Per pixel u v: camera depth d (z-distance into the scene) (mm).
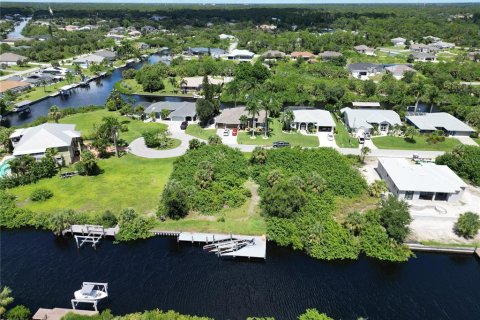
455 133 95938
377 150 86750
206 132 97250
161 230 57719
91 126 101500
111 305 45531
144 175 74562
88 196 67000
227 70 158875
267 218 59250
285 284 48750
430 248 54062
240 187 68375
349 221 55688
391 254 52125
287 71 157625
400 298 46750
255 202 64938
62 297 46719
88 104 126188
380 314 44500
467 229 55281
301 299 46531
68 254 54281
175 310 44906
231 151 80938
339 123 105062
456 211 62594
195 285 48625
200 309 45094
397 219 53812
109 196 67062
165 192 62531
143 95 135625
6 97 121062
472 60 182750
